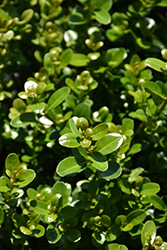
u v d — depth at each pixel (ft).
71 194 1.48
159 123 1.50
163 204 1.41
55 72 1.55
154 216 1.43
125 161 1.42
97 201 1.36
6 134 1.55
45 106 1.42
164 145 1.53
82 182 1.40
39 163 1.55
